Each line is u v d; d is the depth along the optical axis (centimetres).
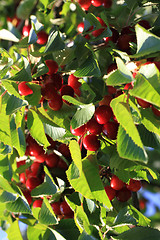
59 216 58
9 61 52
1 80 47
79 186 45
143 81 37
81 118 46
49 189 55
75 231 53
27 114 50
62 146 59
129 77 38
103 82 56
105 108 47
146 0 59
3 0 77
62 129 50
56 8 70
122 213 50
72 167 46
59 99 49
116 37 55
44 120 50
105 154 51
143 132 48
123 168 47
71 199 52
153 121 44
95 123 48
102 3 62
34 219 62
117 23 61
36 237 58
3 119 49
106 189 53
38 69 50
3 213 64
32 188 59
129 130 36
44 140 50
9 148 50
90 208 48
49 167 60
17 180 62
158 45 38
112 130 47
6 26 71
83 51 53
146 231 47
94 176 46
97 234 47
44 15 67
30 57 54
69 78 54
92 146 48
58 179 55
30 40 52
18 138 49
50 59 54
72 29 67
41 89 49
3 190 59
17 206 57
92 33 54
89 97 48
